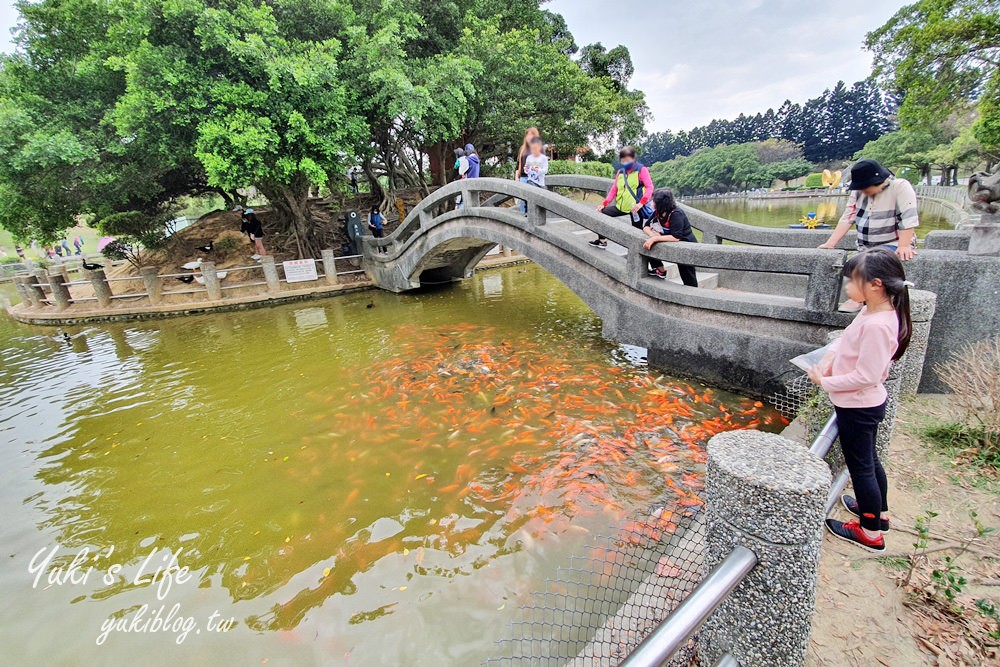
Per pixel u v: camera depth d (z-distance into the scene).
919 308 3.48
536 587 2.82
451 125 12.57
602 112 17.55
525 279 12.17
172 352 8.50
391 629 2.68
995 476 2.76
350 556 3.26
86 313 11.43
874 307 2.06
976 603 1.97
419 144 16.50
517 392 5.42
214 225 15.62
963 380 3.21
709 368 5.05
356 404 5.57
